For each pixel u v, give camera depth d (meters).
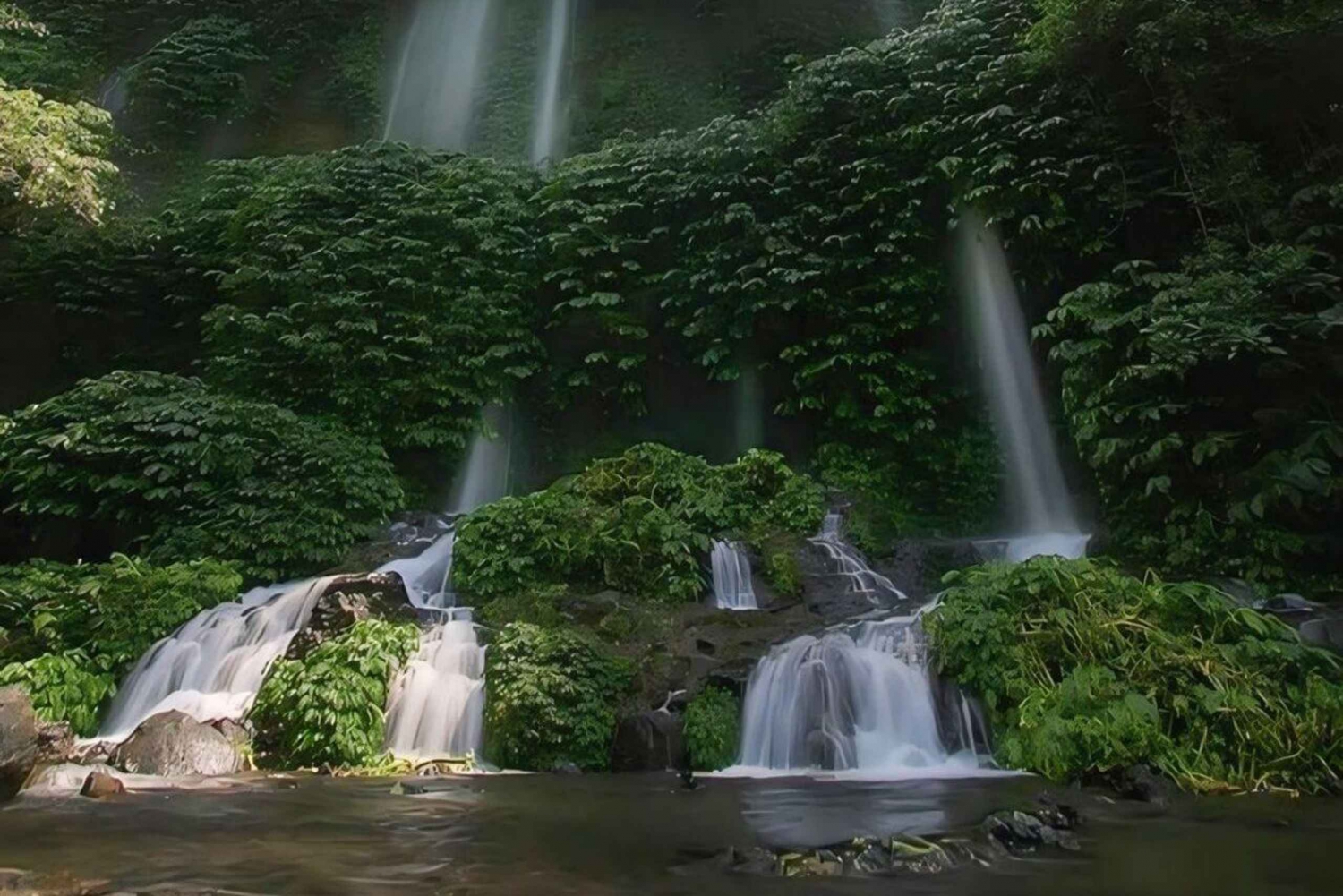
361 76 22.27
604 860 3.87
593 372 13.48
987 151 11.27
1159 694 6.14
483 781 6.03
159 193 19.17
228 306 13.06
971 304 12.34
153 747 6.25
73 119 11.27
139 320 15.04
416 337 12.89
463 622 8.00
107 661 7.92
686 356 13.55
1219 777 5.54
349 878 3.58
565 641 7.14
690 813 4.89
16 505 10.61
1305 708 5.89
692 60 20.50
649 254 13.69
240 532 10.05
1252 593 7.82
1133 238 10.85
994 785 5.64
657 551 9.23
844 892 3.40
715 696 6.98
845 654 7.07
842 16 19.28
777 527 10.25
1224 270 8.82
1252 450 8.52
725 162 13.20
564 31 22.06
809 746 6.60
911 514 11.91
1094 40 10.20
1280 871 3.72
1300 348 8.34
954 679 6.82
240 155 20.80
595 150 19.73
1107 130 10.74
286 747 6.59
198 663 7.96
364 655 6.99
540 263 13.88
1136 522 9.19
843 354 11.99
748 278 12.56
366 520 11.02
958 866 3.80
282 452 10.97
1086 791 5.41
